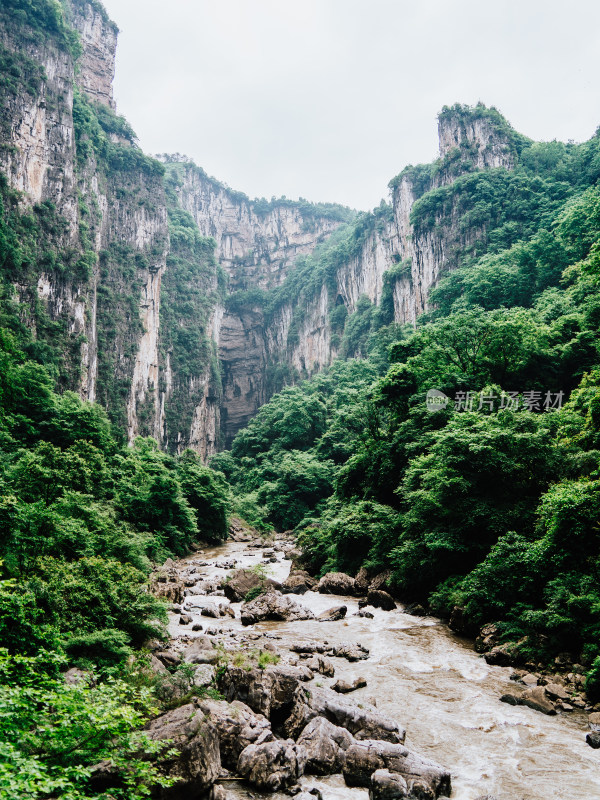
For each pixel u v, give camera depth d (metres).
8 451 33.28
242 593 27.86
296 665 16.33
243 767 10.36
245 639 19.72
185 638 19.34
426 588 25.38
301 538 39.81
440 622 22.53
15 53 72.94
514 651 17.38
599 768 11.24
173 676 12.51
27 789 5.71
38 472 25.02
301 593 29.03
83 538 20.67
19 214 68.56
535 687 14.62
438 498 24.23
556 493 18.77
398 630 21.42
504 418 25.08
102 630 14.62
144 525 38.00
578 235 49.38
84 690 8.08
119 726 7.71
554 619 16.56
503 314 38.38
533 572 18.98
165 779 7.82
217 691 12.44
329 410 73.69
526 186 75.31
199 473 52.06
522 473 23.70
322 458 61.50
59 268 72.38
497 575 20.12
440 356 35.31
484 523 23.17
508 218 74.12
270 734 11.04
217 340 136.12
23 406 40.19
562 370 34.81
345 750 11.41
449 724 13.24
